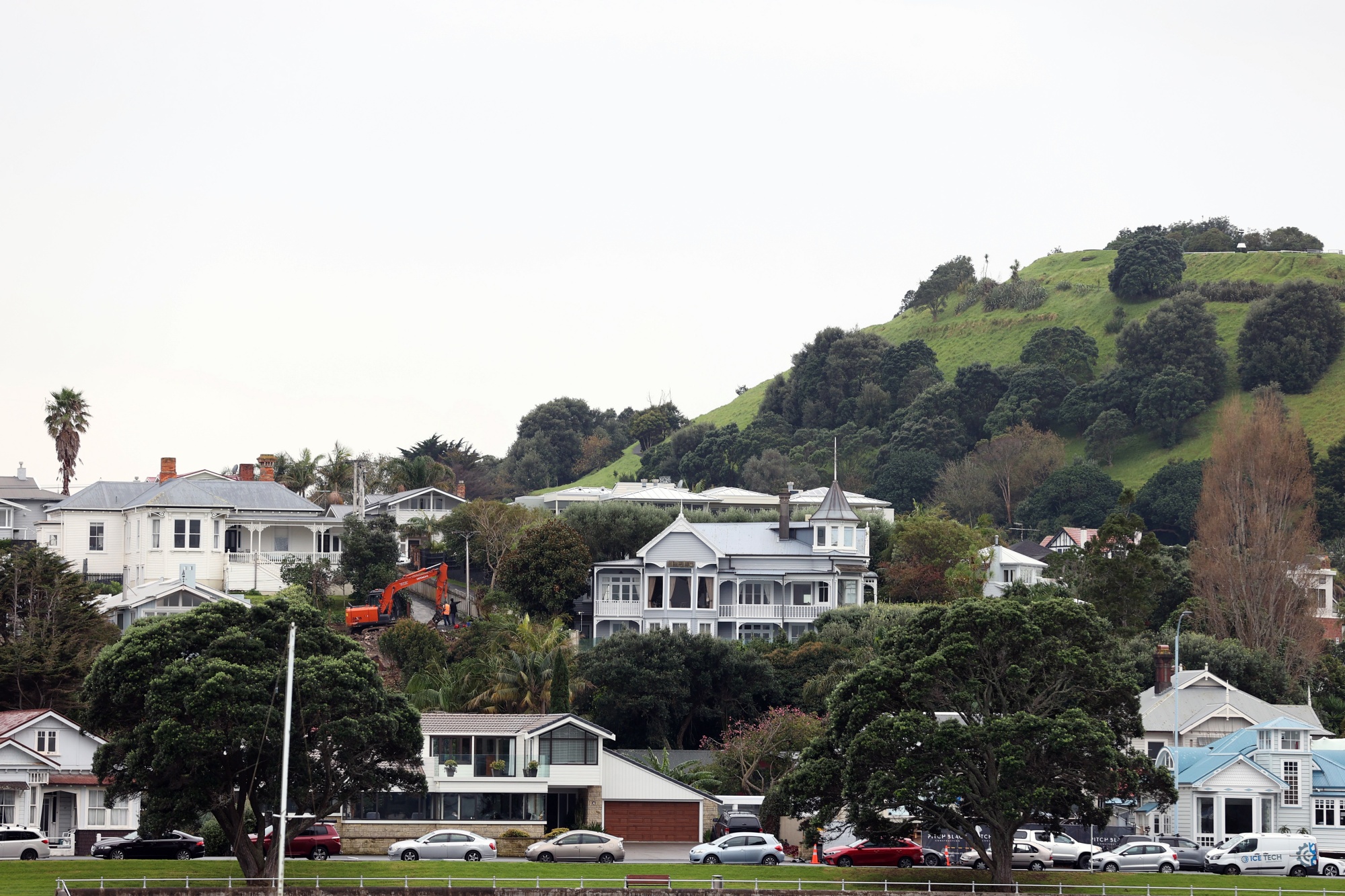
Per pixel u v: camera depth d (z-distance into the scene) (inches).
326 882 4980.3
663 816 6781.5
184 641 5123.0
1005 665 5467.5
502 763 6633.9
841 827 6304.1
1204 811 6815.9
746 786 7465.6
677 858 6215.6
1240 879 5511.8
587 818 6673.2
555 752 6683.1
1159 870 5964.6
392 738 5206.7
